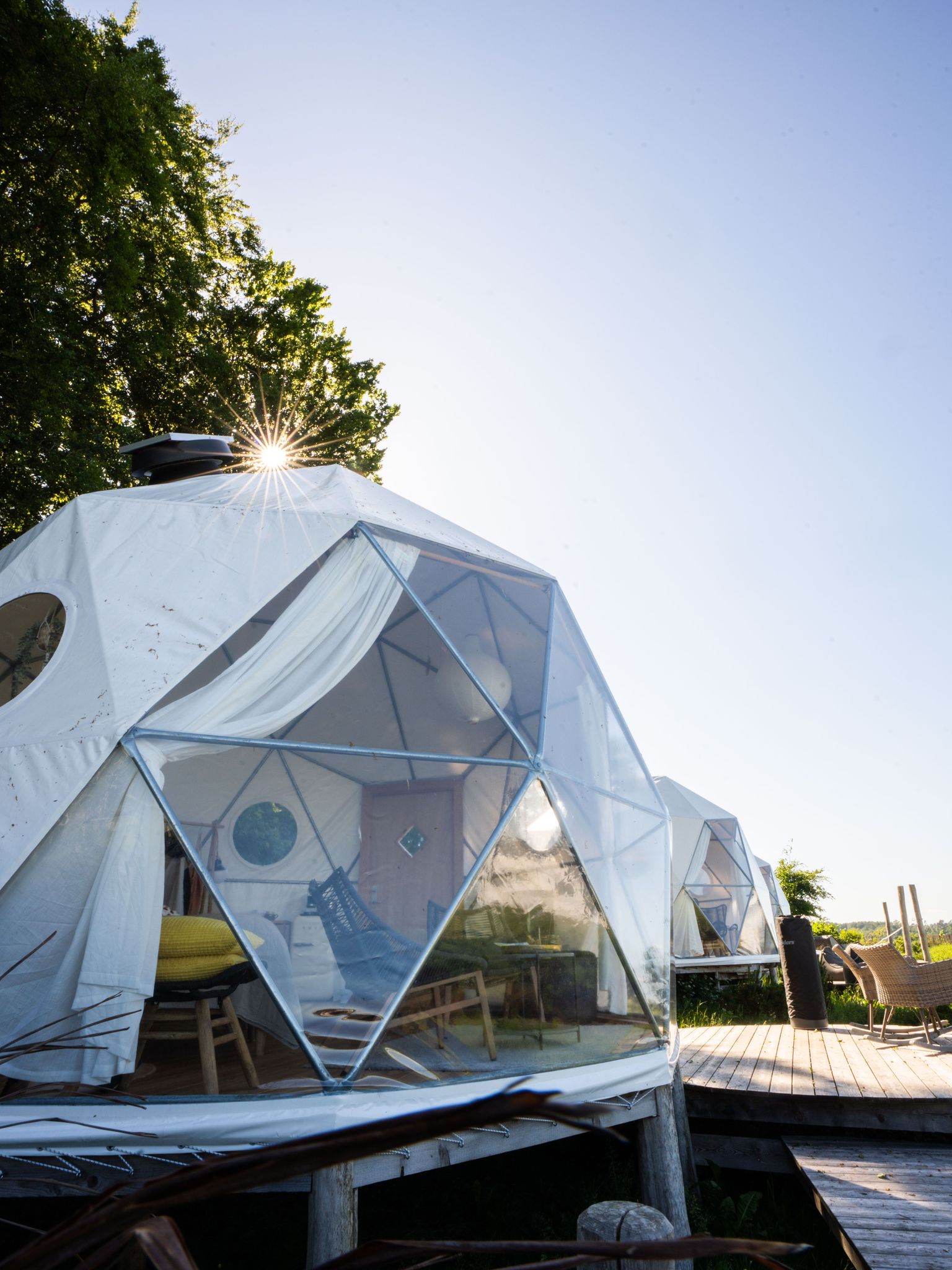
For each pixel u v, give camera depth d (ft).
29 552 25.38
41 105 45.52
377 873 26.37
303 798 28.73
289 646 22.56
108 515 25.45
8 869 17.52
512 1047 20.08
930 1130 23.31
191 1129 15.58
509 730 24.00
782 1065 28.81
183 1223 21.30
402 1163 16.76
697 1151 24.54
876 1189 19.61
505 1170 24.73
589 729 28.07
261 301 72.02
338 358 76.54
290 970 18.45
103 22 53.88
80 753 18.69
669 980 26.22
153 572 23.53
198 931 17.65
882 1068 27.78
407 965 19.11
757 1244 2.43
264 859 26.48
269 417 70.38
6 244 47.47
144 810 18.37
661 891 27.68
